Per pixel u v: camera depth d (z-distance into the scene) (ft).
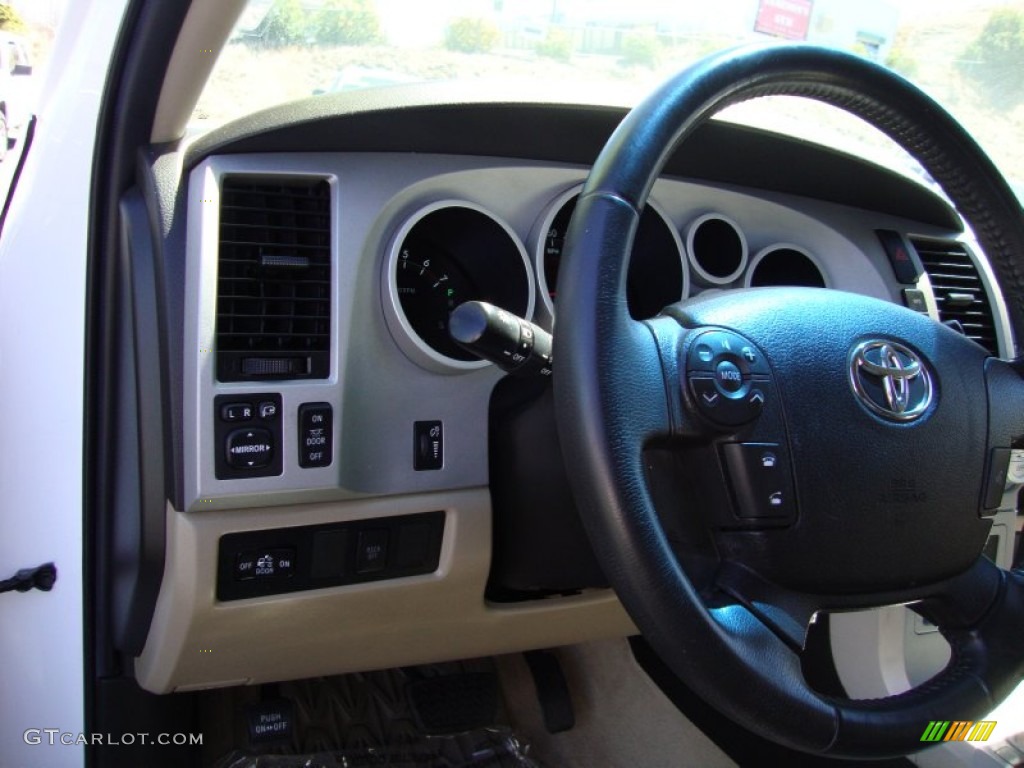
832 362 2.86
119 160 3.79
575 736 5.82
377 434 3.91
